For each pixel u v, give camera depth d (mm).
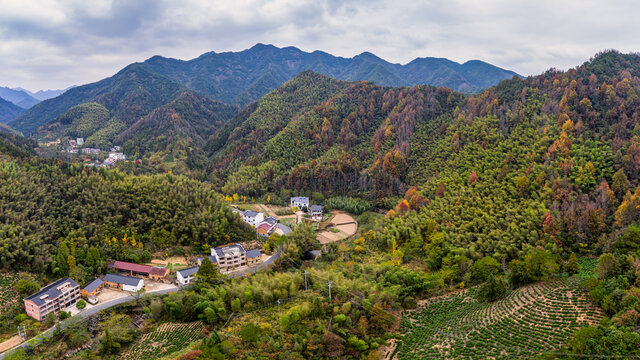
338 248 160125
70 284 117500
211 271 126938
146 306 118188
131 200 161875
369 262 143875
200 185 197500
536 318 94250
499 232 136625
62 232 141250
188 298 113250
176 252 150500
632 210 126500
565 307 95188
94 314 111562
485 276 120250
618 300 87250
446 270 125750
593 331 77250
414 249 145625
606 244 119812
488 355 85562
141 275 134375
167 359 87625
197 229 156625
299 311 96375
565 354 76625
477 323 99062
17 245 123062
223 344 87125
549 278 109812
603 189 140875
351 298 106875
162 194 169875
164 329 107375
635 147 153000
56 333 100875
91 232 143875
